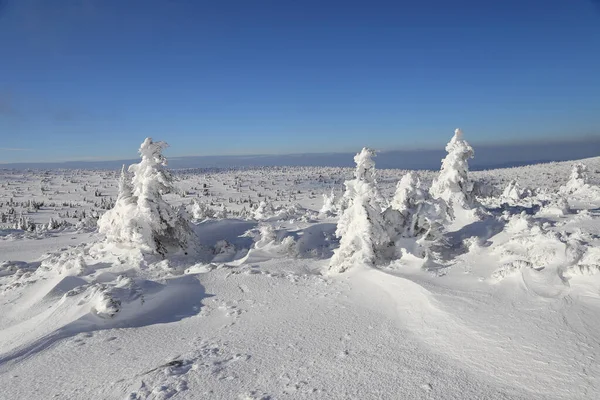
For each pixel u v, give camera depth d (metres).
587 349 6.59
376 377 6.73
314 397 6.19
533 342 7.16
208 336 9.90
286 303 12.35
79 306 12.18
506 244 15.06
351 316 10.49
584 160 179.75
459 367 6.79
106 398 6.80
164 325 11.25
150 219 21.30
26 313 13.64
